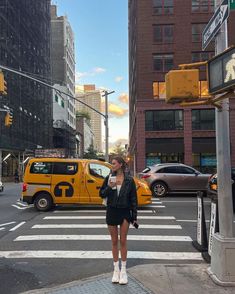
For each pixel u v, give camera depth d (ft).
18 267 25.96
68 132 387.55
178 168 71.56
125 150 344.08
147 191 52.08
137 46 179.32
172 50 173.58
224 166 21.62
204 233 30.09
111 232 21.74
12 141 195.83
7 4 191.01
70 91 492.95
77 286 20.99
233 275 20.36
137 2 177.58
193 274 22.24
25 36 227.40
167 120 172.55
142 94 173.88
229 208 21.30
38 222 43.14
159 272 22.65
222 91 19.38
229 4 19.30
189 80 20.33
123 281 20.84
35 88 248.73
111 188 21.70
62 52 458.91
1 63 181.06
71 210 52.26
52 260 27.55
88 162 52.34
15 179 185.16
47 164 52.49
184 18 173.99
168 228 38.93
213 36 21.91
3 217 47.83
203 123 171.53
